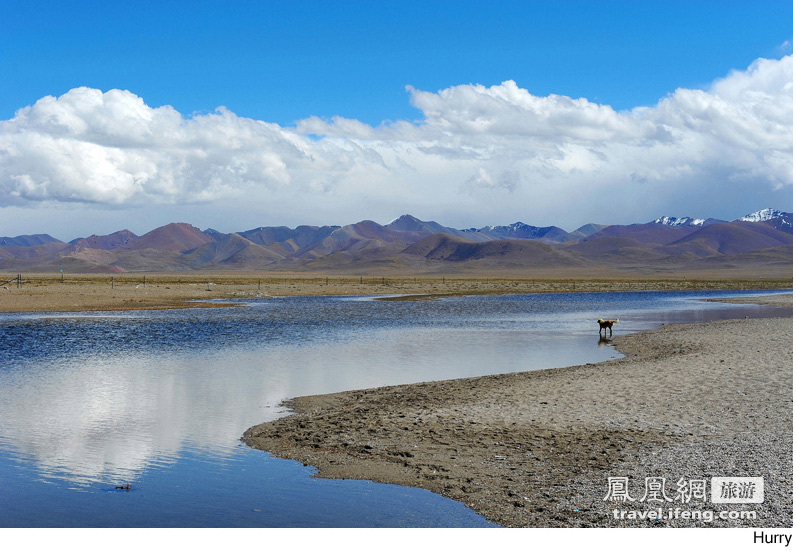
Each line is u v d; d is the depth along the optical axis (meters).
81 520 13.00
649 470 14.94
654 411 20.80
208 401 24.06
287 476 15.49
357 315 65.38
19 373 29.94
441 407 22.28
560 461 15.95
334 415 21.44
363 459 16.64
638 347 38.78
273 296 104.88
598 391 24.28
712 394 23.00
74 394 25.22
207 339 43.69
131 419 21.20
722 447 16.53
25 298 78.06
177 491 14.58
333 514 13.18
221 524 12.77
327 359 34.78
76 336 45.03
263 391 25.98
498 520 12.61
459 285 156.38
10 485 15.04
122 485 15.00
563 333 48.16
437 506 13.42
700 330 45.66
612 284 171.88
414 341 42.94
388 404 23.06
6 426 20.27
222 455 17.25
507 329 51.38
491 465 15.84
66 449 17.84
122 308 72.31
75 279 171.12
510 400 23.14
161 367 31.89
